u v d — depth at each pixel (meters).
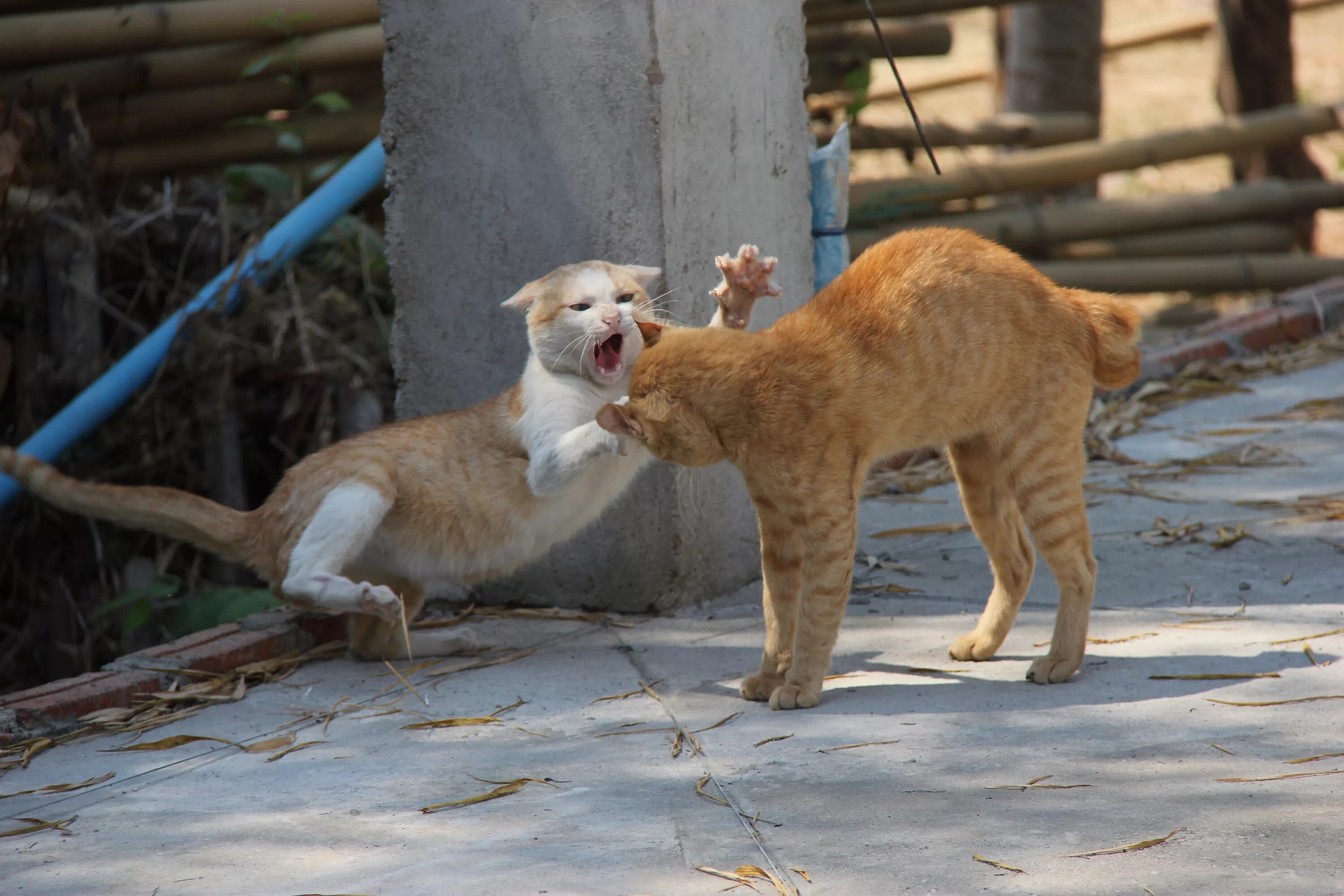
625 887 2.60
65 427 6.09
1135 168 11.45
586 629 4.71
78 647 6.39
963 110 18.23
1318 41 19.77
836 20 8.93
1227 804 2.80
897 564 5.14
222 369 6.31
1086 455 6.27
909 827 2.80
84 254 6.33
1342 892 2.38
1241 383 7.21
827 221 5.33
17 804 3.37
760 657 4.26
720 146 4.67
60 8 7.61
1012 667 3.96
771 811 2.95
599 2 4.40
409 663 4.44
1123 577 4.71
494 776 3.33
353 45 7.47
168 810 3.24
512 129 4.66
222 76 7.53
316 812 3.15
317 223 6.31
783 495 3.63
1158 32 18.45
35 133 6.14
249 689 4.27
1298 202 11.59
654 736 3.56
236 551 4.45
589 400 4.29
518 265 4.75
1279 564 4.67
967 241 3.91
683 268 4.55
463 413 4.48
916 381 3.69
